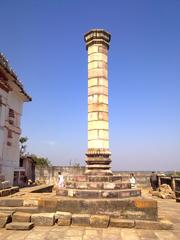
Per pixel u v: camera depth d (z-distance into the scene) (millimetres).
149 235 7738
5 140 16094
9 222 8555
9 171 16391
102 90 11539
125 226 8539
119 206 9078
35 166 25047
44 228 8352
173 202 16453
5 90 16016
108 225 8562
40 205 9305
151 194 20562
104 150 11062
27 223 8398
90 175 10570
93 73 11711
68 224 8656
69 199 9297
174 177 20000
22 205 9812
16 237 7398
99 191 9680
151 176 24547
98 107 11359
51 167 25141
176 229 8578
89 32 12008
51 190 19797
